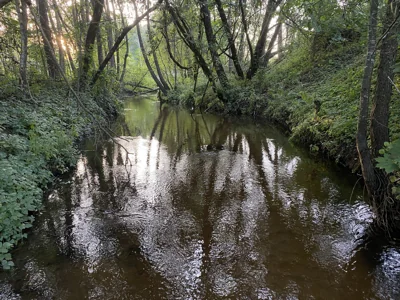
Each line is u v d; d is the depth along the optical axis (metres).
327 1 6.89
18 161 5.61
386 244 4.01
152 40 16.45
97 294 3.27
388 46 3.85
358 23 7.70
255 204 5.34
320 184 6.11
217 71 16.50
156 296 3.24
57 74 12.45
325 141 7.71
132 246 4.14
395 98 6.36
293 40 16.55
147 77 39.69
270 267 3.66
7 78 9.27
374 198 4.21
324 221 4.68
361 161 4.13
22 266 3.70
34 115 7.66
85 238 4.33
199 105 20.67
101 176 6.86
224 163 7.78
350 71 10.08
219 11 15.01
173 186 6.27
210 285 3.39
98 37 15.39
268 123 13.09
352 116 6.95
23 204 4.69
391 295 3.18
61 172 6.89
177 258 3.87
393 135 5.12
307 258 3.81
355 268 3.60
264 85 15.77
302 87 12.62
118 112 17.12
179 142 10.48
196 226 4.65
